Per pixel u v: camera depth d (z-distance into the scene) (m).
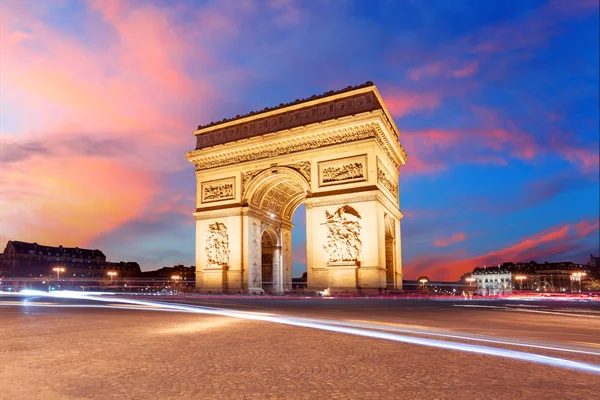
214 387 11.48
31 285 195.62
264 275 88.69
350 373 13.08
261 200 82.31
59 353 16.05
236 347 17.39
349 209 67.50
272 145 77.31
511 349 16.97
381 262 66.19
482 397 10.70
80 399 10.45
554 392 11.12
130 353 16.06
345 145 70.00
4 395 10.75
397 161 87.69
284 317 29.72
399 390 11.26
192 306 42.34
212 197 82.31
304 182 72.94
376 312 34.88
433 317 30.47
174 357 15.34
